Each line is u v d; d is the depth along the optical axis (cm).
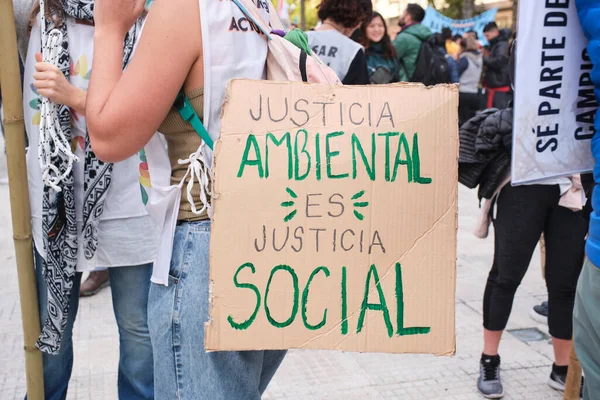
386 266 138
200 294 147
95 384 298
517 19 173
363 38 445
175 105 146
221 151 135
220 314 136
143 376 238
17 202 192
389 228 138
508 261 287
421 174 138
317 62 159
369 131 137
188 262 148
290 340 138
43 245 203
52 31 189
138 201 220
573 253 282
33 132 207
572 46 178
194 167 146
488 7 1608
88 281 401
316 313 138
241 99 137
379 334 139
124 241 219
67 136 199
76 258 209
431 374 315
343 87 139
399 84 140
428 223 138
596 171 161
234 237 135
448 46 921
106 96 143
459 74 883
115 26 151
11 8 178
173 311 148
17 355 317
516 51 174
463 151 288
